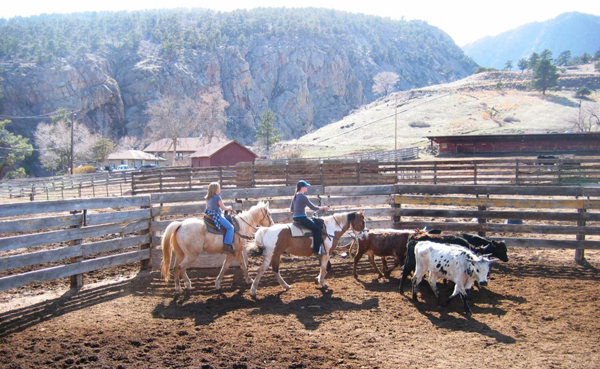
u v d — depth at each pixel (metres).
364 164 24.81
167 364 5.99
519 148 55.31
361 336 7.05
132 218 10.65
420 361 6.13
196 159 59.28
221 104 111.75
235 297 9.23
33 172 99.06
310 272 11.10
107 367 5.89
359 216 10.13
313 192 12.53
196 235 9.44
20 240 8.39
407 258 9.25
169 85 170.25
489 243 10.01
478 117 101.31
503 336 7.03
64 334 7.11
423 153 59.81
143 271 11.09
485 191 12.06
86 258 12.46
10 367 5.90
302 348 6.54
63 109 114.69
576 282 9.88
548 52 197.50
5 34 157.00
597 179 23.88
